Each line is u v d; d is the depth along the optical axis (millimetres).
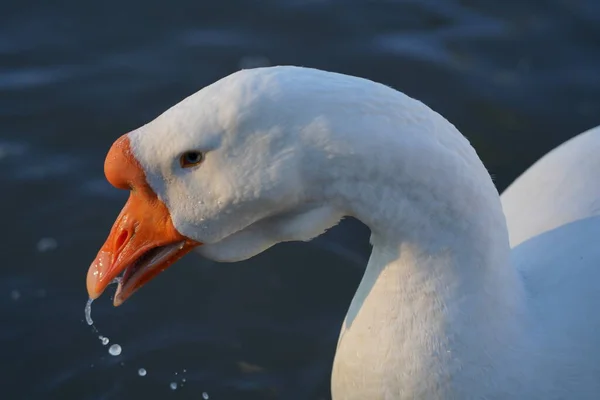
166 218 4027
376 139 3592
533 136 7809
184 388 6035
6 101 7875
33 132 7648
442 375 3982
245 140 3666
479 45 8609
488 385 4012
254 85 3631
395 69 8312
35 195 7152
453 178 3691
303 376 6109
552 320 4195
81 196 7168
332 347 6273
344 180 3689
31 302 6500
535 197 5160
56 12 8750
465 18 8906
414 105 3678
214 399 5973
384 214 3742
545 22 8859
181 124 3729
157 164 3867
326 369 6145
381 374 4086
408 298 3928
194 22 8719
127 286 4176
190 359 6203
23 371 6109
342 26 8711
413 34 8680
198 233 4004
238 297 6586
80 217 7031
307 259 6840
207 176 3811
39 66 8227
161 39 8531
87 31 8586
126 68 8219
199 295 6594
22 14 8727
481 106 8039
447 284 3863
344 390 4312
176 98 7965
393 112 3625
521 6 8945
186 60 8320
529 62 8461
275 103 3604
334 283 6684
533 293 4355
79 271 6695
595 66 8430
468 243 3811
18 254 6781
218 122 3660
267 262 6816
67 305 6492
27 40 8469
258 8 8875
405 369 4020
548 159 5453
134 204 4062
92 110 7832
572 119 7934
